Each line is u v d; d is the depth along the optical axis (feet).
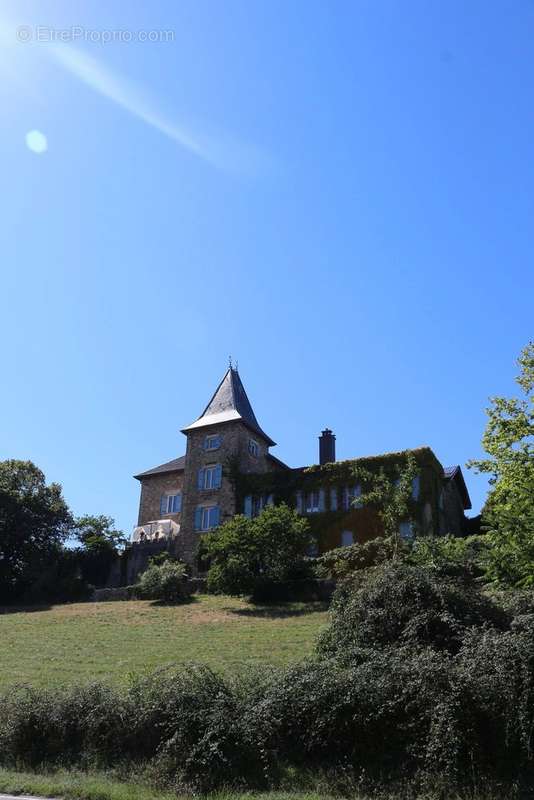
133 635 82.84
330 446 141.59
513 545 58.39
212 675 36.86
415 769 29.14
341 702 31.83
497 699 29.22
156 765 32.76
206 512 142.82
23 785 30.99
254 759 31.71
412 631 40.52
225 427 148.97
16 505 143.33
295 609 93.91
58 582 130.52
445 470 142.72
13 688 41.65
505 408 70.08
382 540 101.45
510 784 27.12
